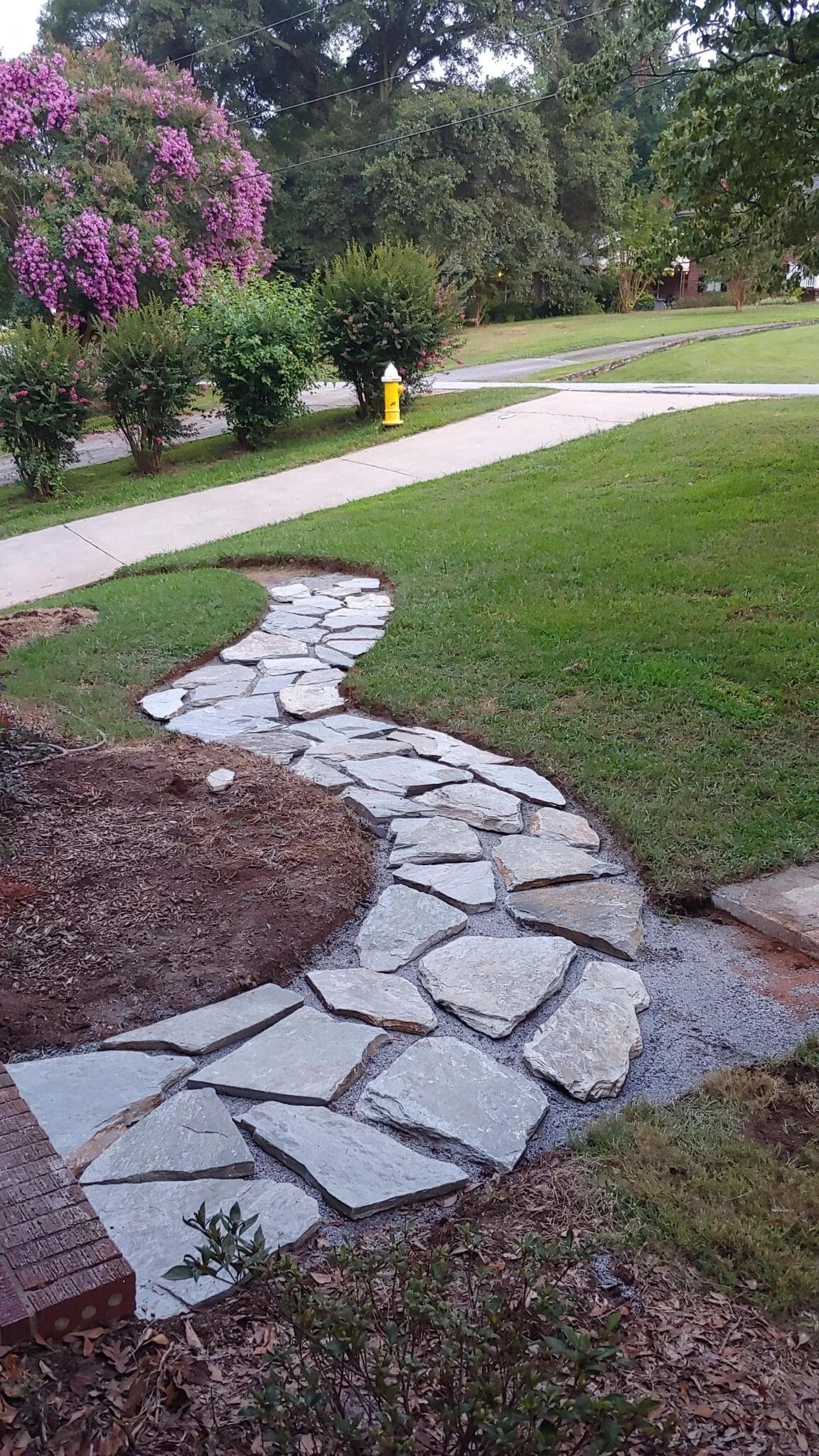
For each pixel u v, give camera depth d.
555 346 26.03
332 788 4.64
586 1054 2.87
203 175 23.52
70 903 3.64
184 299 22.36
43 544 10.88
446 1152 2.52
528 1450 1.45
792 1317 1.97
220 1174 2.42
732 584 6.79
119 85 22.67
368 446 13.82
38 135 21.62
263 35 35.00
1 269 23.06
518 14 35.50
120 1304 1.90
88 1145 2.50
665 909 3.69
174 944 3.40
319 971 3.32
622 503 9.09
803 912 3.51
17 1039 2.94
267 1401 1.47
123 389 14.45
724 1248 2.13
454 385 19.03
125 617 7.36
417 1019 3.05
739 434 10.77
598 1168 2.41
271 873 3.84
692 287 45.16
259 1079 2.76
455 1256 2.12
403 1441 1.37
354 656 6.49
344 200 33.62
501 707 5.45
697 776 4.50
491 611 6.89
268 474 13.16
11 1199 2.07
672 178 8.16
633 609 6.55
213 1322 1.95
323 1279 2.06
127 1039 2.93
